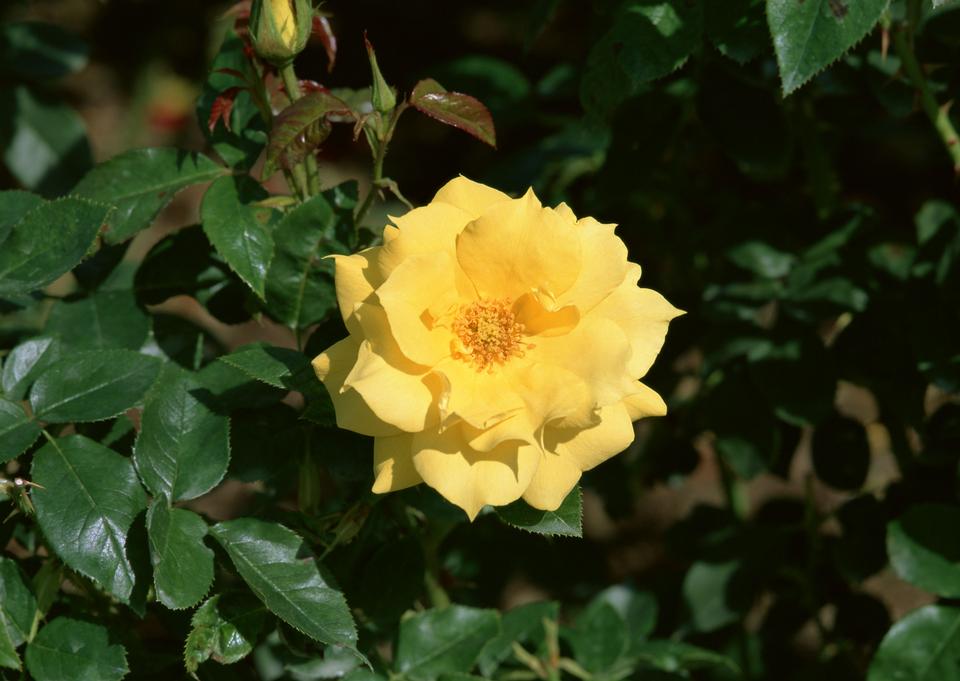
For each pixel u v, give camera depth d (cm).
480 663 81
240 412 72
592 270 66
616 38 74
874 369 84
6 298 73
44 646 69
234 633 70
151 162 74
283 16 69
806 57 68
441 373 64
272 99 74
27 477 74
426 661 76
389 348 65
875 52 82
